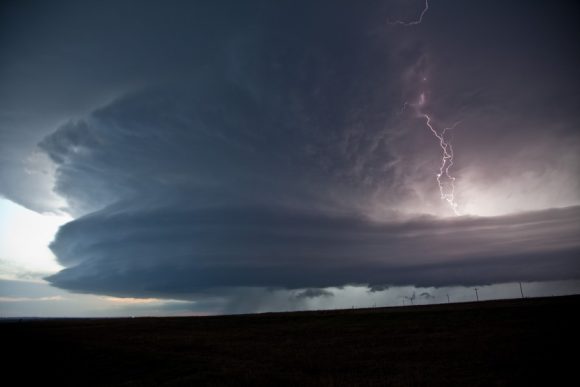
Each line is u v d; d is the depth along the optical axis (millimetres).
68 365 24781
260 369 21438
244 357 26344
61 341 36969
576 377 16688
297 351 28250
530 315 41906
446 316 48062
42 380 20906
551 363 19484
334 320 53969
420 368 20031
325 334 40000
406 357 23750
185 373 21703
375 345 29797
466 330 35031
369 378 18250
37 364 25219
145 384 19219
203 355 27828
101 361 25938
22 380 20938
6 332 46625
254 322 57562
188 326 54094
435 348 26188
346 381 17859
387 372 19656
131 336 41406
